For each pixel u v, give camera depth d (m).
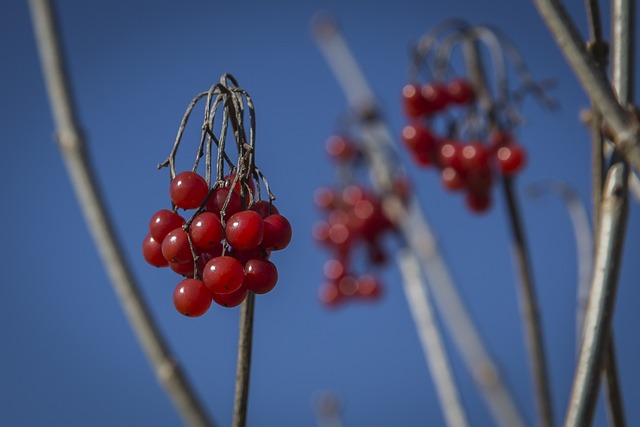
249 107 0.52
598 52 0.54
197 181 0.52
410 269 0.70
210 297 0.53
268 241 0.53
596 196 0.54
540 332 0.66
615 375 0.56
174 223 0.53
